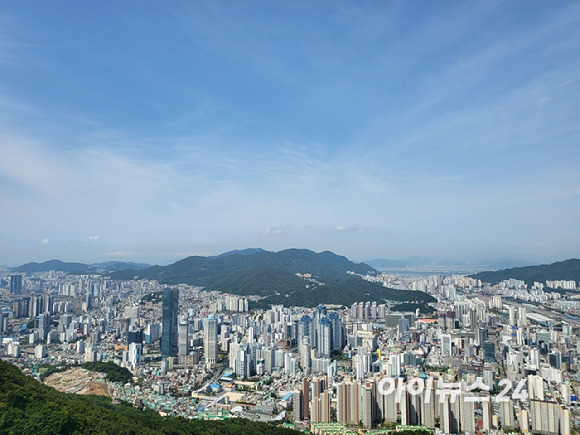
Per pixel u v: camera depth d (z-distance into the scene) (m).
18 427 138.62
